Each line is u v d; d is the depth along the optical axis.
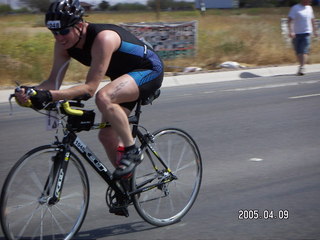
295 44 12.12
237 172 5.04
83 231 3.71
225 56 13.99
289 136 6.44
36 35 16.95
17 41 15.01
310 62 13.93
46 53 13.43
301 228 3.72
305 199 4.30
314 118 7.47
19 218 3.28
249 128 6.88
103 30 3.36
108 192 3.62
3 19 34.44
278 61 14.07
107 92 3.38
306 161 5.38
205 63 13.27
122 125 3.41
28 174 3.24
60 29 3.22
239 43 15.06
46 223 3.62
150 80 3.61
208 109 8.24
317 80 11.38
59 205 3.53
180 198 4.05
